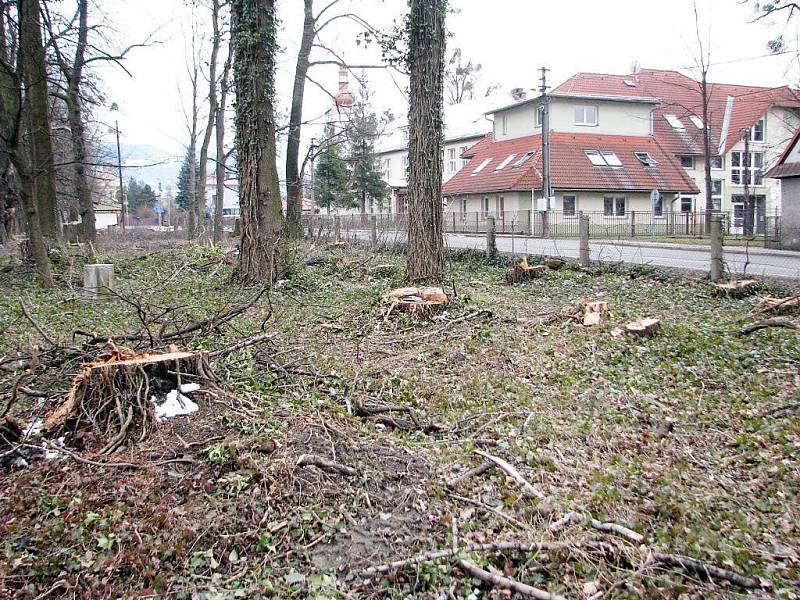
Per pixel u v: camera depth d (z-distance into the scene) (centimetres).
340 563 387
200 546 395
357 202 4409
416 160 1342
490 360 842
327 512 432
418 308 1053
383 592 362
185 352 629
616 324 978
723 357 821
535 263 1662
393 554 396
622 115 4162
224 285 1403
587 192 3781
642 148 4112
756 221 3675
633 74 4728
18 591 355
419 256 1352
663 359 830
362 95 4138
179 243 2945
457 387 738
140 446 504
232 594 354
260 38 1391
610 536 414
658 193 3431
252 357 735
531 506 452
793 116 4338
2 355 770
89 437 518
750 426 606
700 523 434
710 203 3167
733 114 4488
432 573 375
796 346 838
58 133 2434
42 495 443
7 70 1368
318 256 1823
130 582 366
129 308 1157
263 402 604
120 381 551
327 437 530
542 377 773
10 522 412
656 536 419
